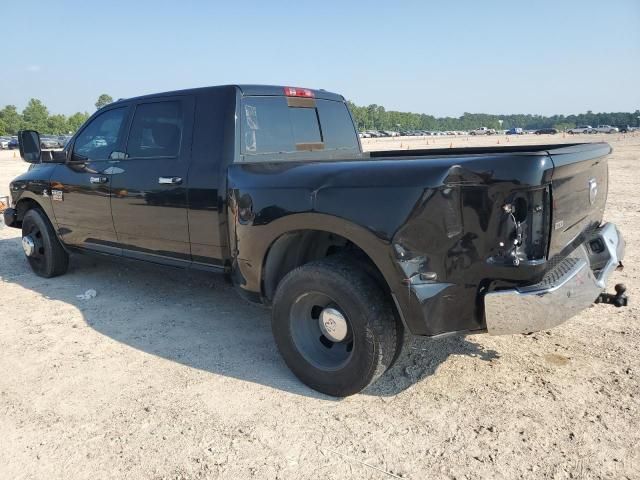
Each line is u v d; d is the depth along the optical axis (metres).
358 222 3.03
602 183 3.82
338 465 2.72
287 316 3.46
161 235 4.57
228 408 3.28
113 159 4.95
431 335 2.95
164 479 2.65
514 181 2.66
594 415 3.09
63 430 3.07
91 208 5.22
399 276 2.93
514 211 2.71
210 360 3.96
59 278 6.21
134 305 5.22
